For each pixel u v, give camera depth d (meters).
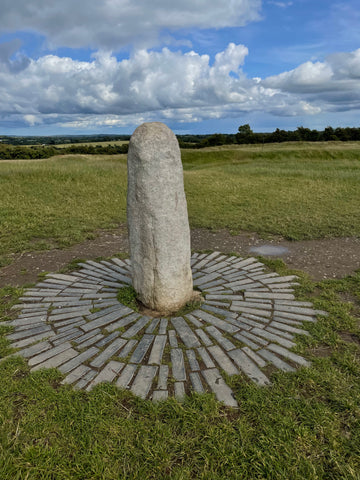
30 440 2.05
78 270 4.98
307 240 6.63
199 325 3.39
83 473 1.87
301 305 3.84
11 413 2.26
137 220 3.55
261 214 8.59
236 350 2.99
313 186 12.43
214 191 11.62
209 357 2.89
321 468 1.90
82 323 3.43
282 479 1.84
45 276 4.71
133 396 2.43
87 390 2.49
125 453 1.99
